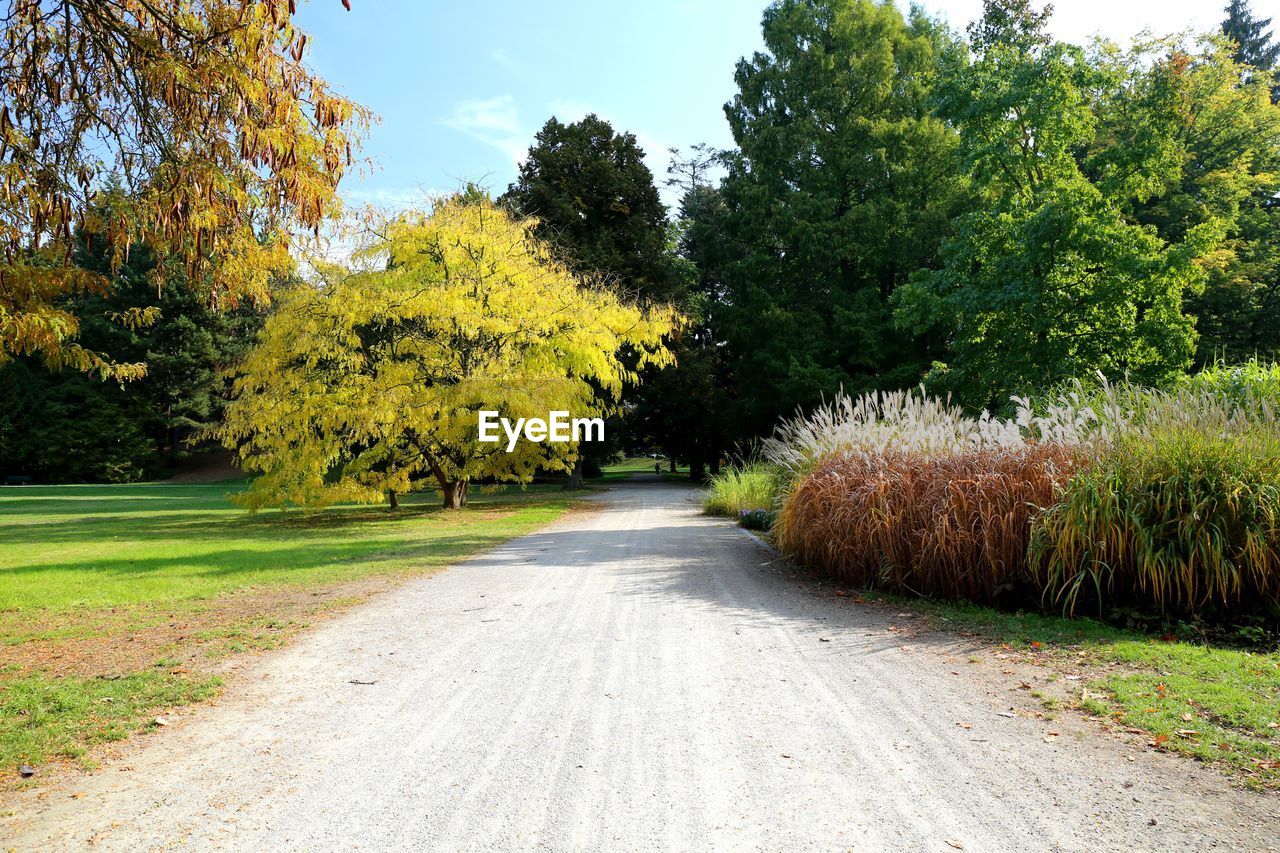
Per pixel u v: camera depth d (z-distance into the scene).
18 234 5.95
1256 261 25.30
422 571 9.10
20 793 3.18
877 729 3.80
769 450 12.54
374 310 16.34
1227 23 40.31
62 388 43.81
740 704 4.19
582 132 31.95
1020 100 16.20
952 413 9.58
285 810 2.97
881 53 27.50
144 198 5.52
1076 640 5.50
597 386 29.09
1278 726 3.68
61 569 9.55
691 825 2.80
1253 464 5.97
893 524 7.30
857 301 27.20
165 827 2.84
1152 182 16.95
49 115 5.38
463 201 19.03
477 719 4.01
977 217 17.25
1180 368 15.21
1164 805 2.93
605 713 4.07
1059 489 6.44
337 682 4.72
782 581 8.20
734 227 30.42
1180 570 5.78
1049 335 16.00
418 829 2.80
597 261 29.27
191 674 4.91
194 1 5.48
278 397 16.78
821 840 2.68
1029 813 2.88
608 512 18.47
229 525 16.72
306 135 5.36
